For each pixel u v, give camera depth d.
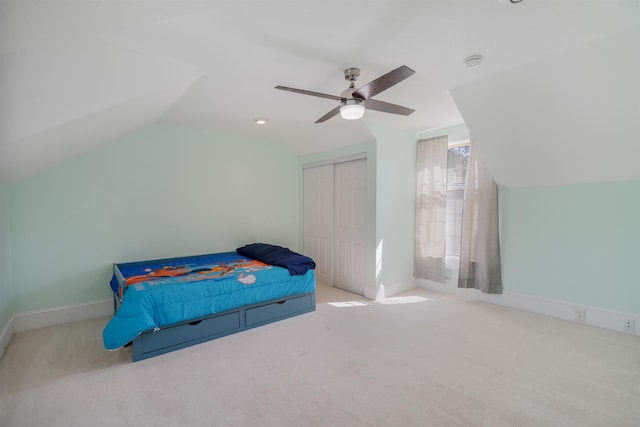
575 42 1.86
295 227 4.90
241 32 1.75
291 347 2.51
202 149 3.91
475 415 1.68
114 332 2.20
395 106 2.29
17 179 2.66
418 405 1.77
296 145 4.59
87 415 1.69
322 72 2.29
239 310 2.82
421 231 4.16
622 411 1.71
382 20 1.64
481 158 3.48
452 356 2.34
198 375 2.10
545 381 2.00
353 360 2.29
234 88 2.57
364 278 3.94
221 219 4.11
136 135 3.43
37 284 2.90
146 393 1.90
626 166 2.60
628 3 1.49
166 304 2.40
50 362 2.27
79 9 1.17
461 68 2.22
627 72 1.96
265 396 1.86
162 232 3.63
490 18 1.63
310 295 3.36
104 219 3.25
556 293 3.15
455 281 3.99
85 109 1.83
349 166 4.12
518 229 3.40
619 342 2.56
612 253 2.81
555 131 2.58
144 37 1.80
